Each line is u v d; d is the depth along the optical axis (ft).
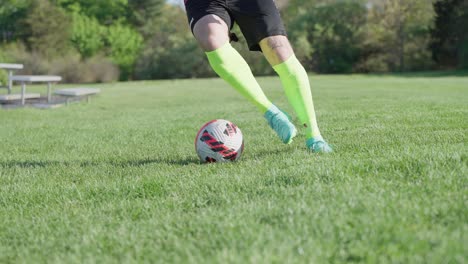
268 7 11.57
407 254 4.89
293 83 11.71
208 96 59.77
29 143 20.22
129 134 22.29
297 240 5.42
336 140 14.57
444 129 15.88
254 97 11.86
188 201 8.09
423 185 7.48
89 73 149.38
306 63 161.17
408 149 10.23
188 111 36.60
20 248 6.42
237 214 6.73
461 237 5.16
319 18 162.71
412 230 5.53
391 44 155.74
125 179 10.50
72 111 41.75
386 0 156.97
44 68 146.51
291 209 6.62
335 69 161.07
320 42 161.17
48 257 5.96
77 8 187.32
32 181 11.25
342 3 161.27
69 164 13.94
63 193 9.65
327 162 9.73
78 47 170.40
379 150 10.78
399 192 7.15
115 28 174.81
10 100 49.14
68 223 7.36
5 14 170.81
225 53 11.47
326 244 5.31
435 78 97.86
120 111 40.93
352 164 9.21
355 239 5.44
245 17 11.56
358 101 36.45
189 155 14.23
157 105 47.52
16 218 8.04
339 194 7.20
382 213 6.15
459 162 8.63
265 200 7.50
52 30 163.32
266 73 154.30
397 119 20.76
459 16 143.13
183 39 167.53
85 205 8.69
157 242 6.06
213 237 5.93
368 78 107.24
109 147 17.93
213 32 11.37
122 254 5.76
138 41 177.99
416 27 153.17
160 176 10.34
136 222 7.14
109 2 192.95
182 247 5.69
